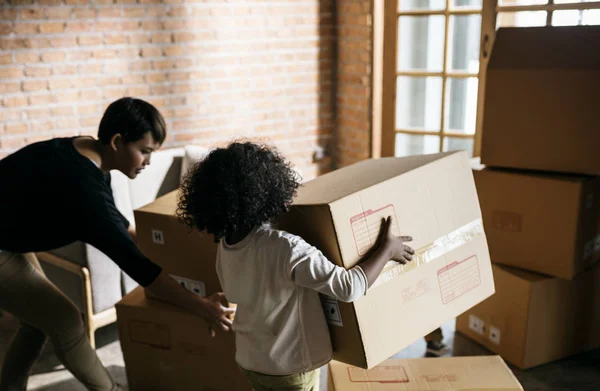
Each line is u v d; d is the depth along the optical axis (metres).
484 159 2.42
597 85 2.10
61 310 1.95
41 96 3.08
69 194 1.76
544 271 2.36
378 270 1.47
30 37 2.98
